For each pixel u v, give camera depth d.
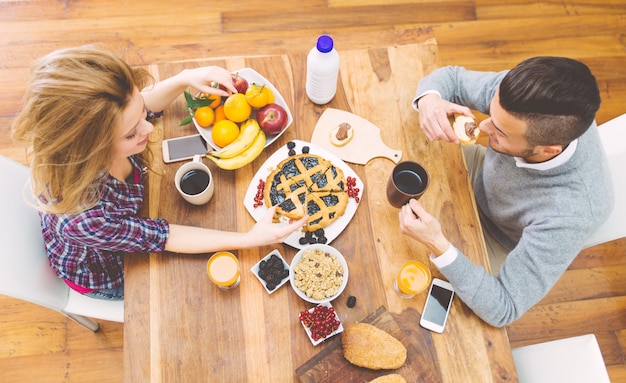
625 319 1.91
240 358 1.07
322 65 1.17
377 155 1.26
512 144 1.07
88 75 0.87
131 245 1.10
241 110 1.20
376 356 1.01
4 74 2.19
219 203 1.21
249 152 1.20
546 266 1.09
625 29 2.44
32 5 2.30
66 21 2.29
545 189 1.14
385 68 1.38
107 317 1.35
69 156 0.92
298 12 2.37
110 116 0.91
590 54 2.39
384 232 1.19
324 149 1.26
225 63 1.36
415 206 1.08
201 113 1.22
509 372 1.07
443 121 1.22
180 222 1.19
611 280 1.97
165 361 1.06
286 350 1.07
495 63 2.36
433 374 1.02
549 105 0.92
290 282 1.12
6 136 2.10
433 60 1.40
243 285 1.12
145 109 1.15
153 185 1.22
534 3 2.45
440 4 2.43
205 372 1.05
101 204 1.08
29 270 1.19
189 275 1.13
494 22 2.42
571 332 1.89
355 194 1.20
